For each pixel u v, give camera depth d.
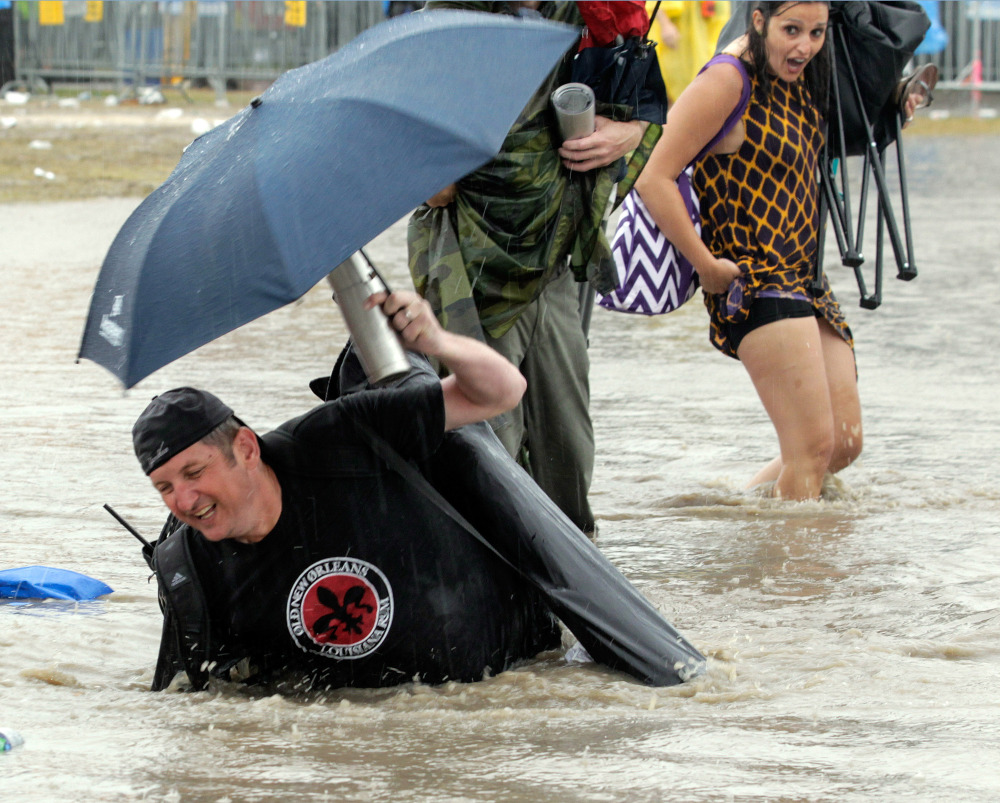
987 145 86.81
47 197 55.72
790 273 17.62
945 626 12.48
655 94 14.84
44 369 25.77
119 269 9.84
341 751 9.24
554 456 15.68
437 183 9.40
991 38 112.12
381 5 100.38
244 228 9.29
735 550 15.57
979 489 18.28
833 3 17.88
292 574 10.72
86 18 103.19
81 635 12.59
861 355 27.69
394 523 10.82
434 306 14.55
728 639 12.10
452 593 10.99
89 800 8.27
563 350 15.39
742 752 9.02
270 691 11.16
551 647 12.13
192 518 10.20
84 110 95.12
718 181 17.53
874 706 10.13
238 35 102.69
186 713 10.27
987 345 28.53
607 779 8.54
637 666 11.02
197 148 10.48
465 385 10.66
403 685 11.09
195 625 10.72
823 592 13.77
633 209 17.77
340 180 9.35
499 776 8.66
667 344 29.73
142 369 9.20
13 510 17.17
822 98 17.86
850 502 17.75
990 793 8.16
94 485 18.33
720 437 21.64
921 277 37.97
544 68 10.24
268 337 29.44
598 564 11.42
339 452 10.62
